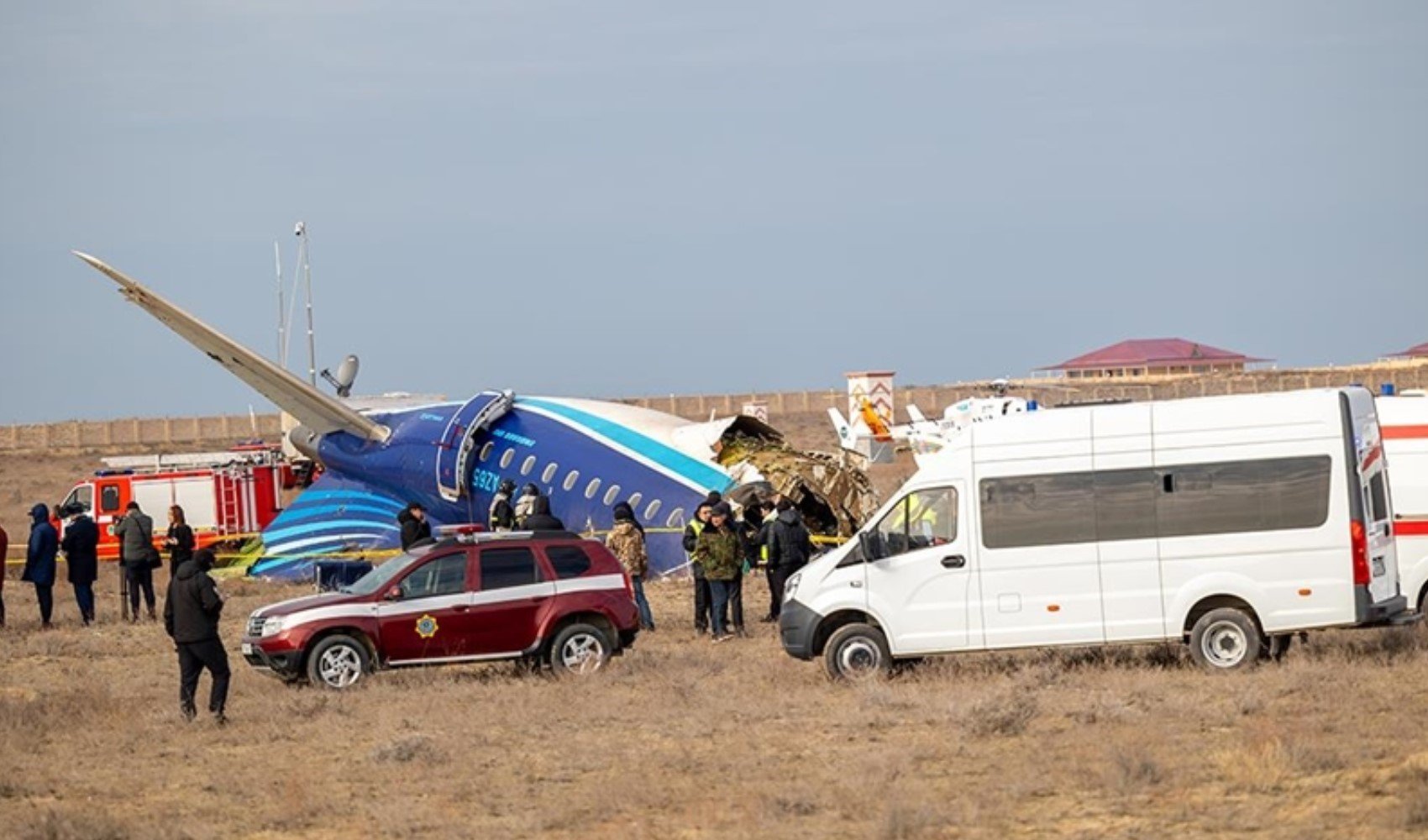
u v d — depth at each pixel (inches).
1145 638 1651.1
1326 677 1550.2
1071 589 1667.1
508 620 1868.8
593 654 1884.8
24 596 3171.8
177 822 1216.8
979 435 1695.4
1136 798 1127.6
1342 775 1152.2
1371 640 1768.0
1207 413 1652.3
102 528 3489.2
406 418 3319.4
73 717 1720.0
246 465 3599.9
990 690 1556.3
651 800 1202.6
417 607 1854.1
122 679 2048.5
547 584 1886.1
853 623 1726.1
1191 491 1647.4
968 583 1686.8
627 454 2945.4
